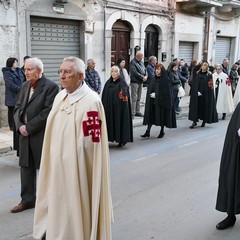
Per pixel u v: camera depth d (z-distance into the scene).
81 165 2.93
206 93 9.66
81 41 11.06
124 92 7.29
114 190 5.19
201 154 7.18
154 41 14.30
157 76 8.27
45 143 3.17
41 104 4.21
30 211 4.45
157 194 5.06
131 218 4.32
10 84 8.07
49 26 10.16
